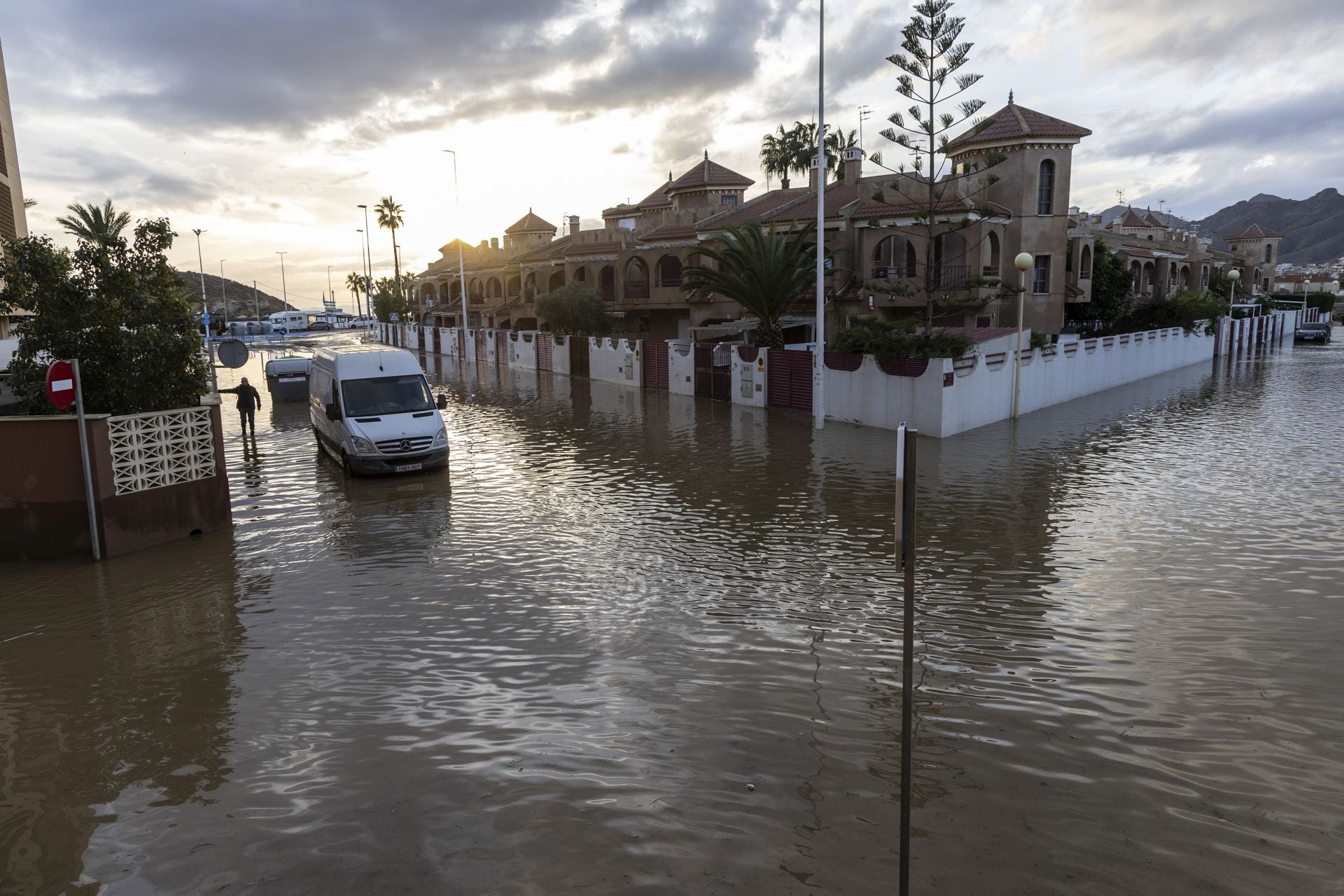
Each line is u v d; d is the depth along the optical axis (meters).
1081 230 36.38
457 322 71.12
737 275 27.59
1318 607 8.77
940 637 8.08
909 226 31.86
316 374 20.50
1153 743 6.00
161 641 8.38
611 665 7.54
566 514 13.38
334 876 4.65
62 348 12.10
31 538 11.30
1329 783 5.46
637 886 4.50
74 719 6.72
